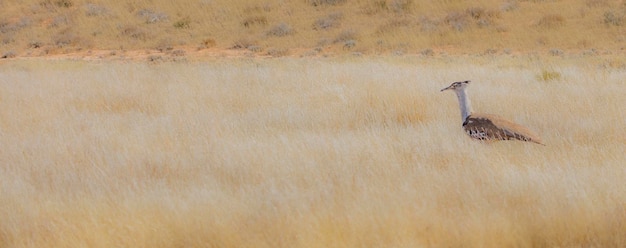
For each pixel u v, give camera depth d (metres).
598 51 33.44
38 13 48.03
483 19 40.47
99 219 7.05
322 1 46.00
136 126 12.28
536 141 9.41
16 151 10.44
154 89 16.88
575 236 6.53
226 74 19.67
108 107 14.78
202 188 8.05
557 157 9.08
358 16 43.66
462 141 10.02
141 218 6.95
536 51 34.78
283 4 46.28
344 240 6.39
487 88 15.55
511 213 6.92
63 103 15.10
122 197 7.81
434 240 6.43
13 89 17.20
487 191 7.54
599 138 10.55
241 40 41.19
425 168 8.65
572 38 36.78
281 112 13.27
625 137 10.61
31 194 8.06
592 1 41.44
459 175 8.20
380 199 7.25
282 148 9.88
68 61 32.81
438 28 39.88
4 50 42.16
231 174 8.77
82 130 12.34
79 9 47.56
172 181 8.62
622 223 6.64
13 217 7.25
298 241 6.38
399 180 8.09
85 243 6.55
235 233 6.59
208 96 15.67
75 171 9.19
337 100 14.29
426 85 15.84
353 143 10.17
